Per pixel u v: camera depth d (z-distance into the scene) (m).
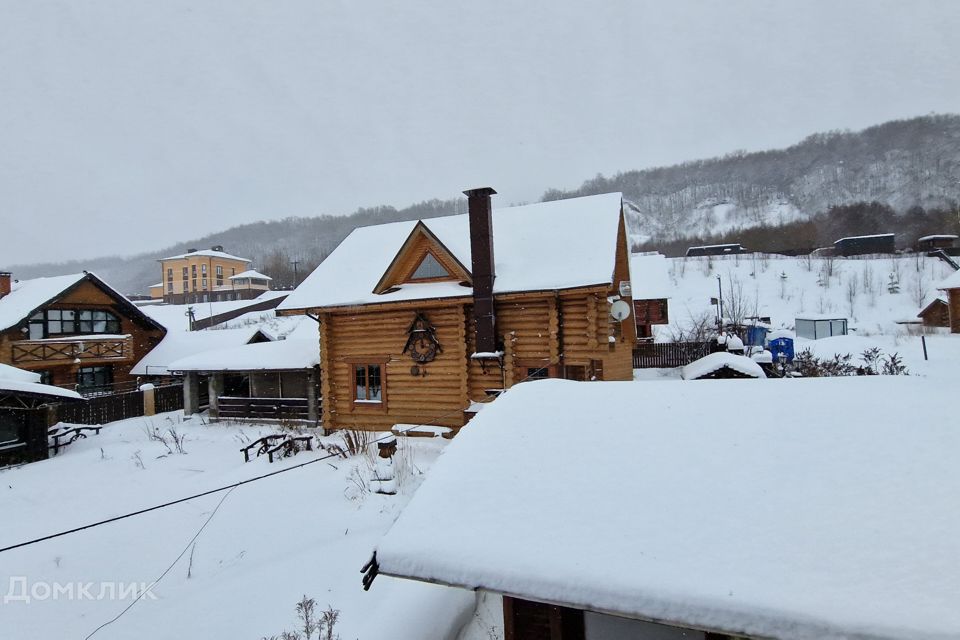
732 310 33.66
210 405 20.38
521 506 4.18
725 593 3.16
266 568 8.26
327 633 6.22
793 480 3.92
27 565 9.05
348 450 14.16
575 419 5.25
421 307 15.38
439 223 17.81
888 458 3.96
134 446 17.22
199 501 11.53
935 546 3.17
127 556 9.23
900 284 48.56
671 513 3.84
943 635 2.67
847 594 2.99
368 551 8.42
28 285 26.59
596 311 13.91
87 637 6.95
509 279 14.49
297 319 47.28
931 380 5.00
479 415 5.68
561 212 16.66
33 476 14.59
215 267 73.81
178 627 6.91
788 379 5.43
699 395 5.35
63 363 23.78
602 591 3.41
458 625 6.61
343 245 19.14
